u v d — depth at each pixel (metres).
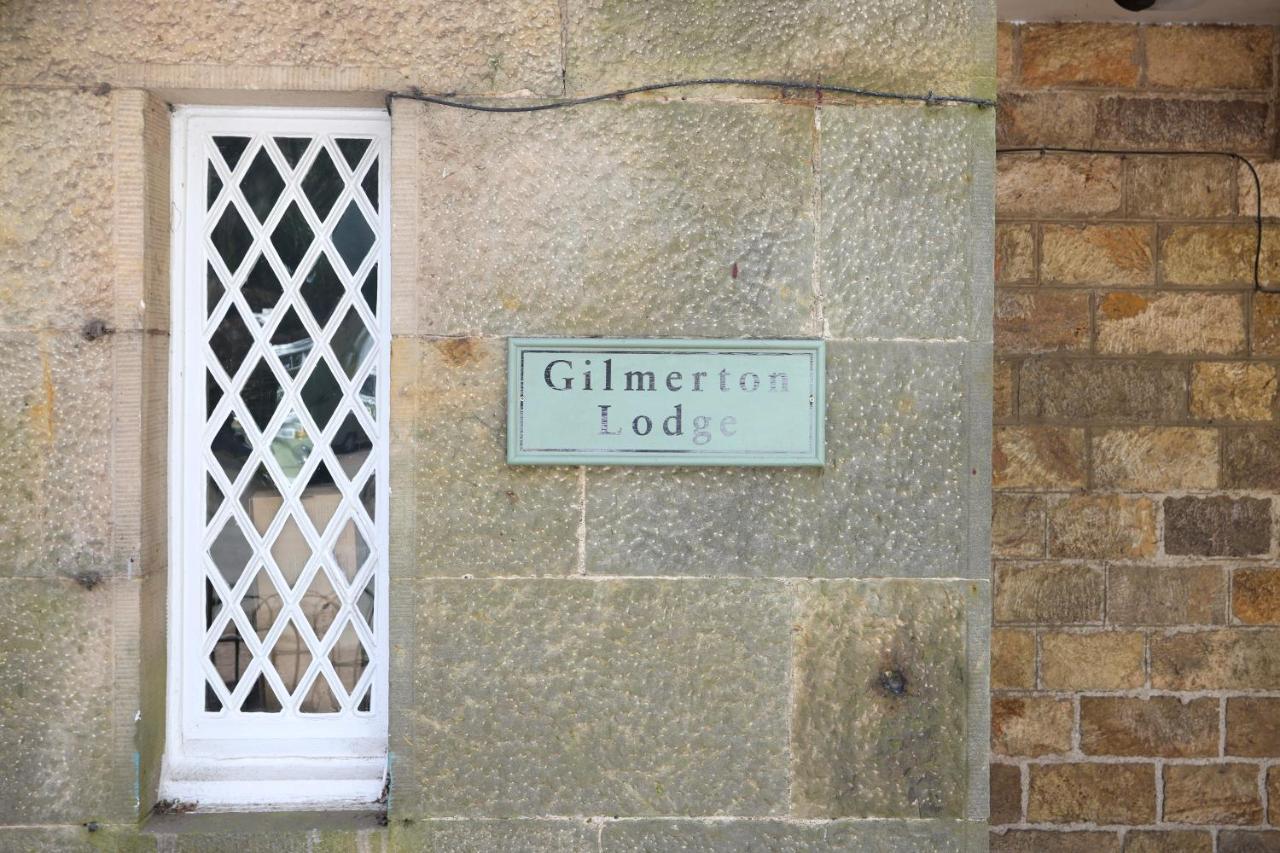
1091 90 4.23
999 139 4.23
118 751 3.05
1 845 3.05
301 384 3.25
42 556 3.04
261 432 3.26
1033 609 4.24
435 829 3.09
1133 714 4.25
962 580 3.12
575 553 3.09
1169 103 4.23
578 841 3.11
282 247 3.25
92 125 3.03
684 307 3.09
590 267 3.08
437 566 3.08
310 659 3.29
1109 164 4.23
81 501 3.05
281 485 3.26
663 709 3.11
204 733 3.27
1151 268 4.23
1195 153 4.24
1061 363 4.23
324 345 3.25
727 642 3.11
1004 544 4.24
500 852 3.10
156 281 3.12
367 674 3.29
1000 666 4.24
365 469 3.26
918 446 3.11
